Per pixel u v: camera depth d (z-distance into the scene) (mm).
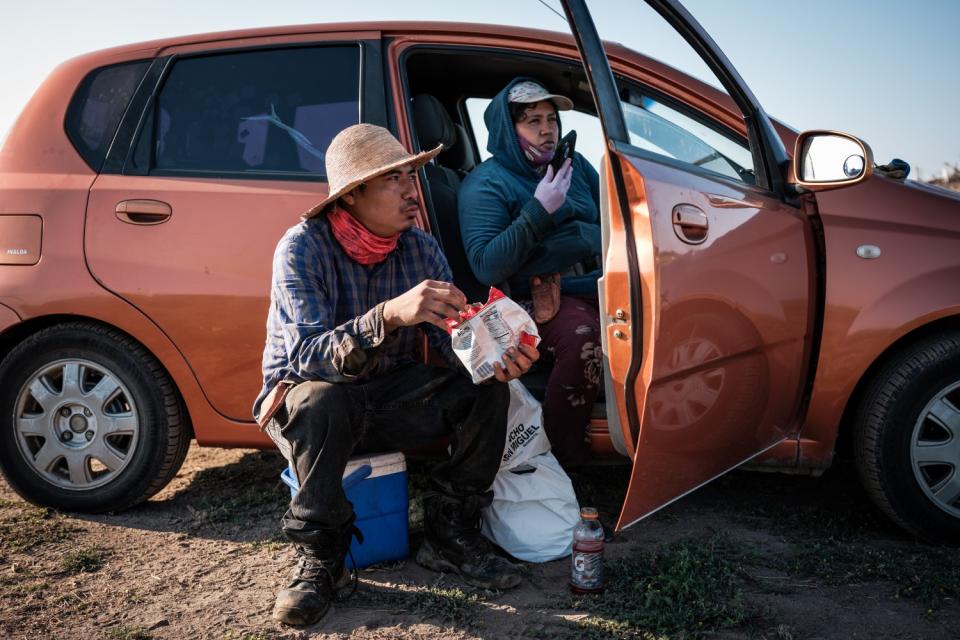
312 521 2291
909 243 2598
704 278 2287
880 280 2584
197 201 2984
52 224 3037
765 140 2734
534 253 3061
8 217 3061
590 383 2828
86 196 3049
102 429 3062
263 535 2945
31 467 3129
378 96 3014
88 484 3111
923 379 2594
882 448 2646
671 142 2730
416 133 3041
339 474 2307
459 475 2521
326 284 2463
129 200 3016
